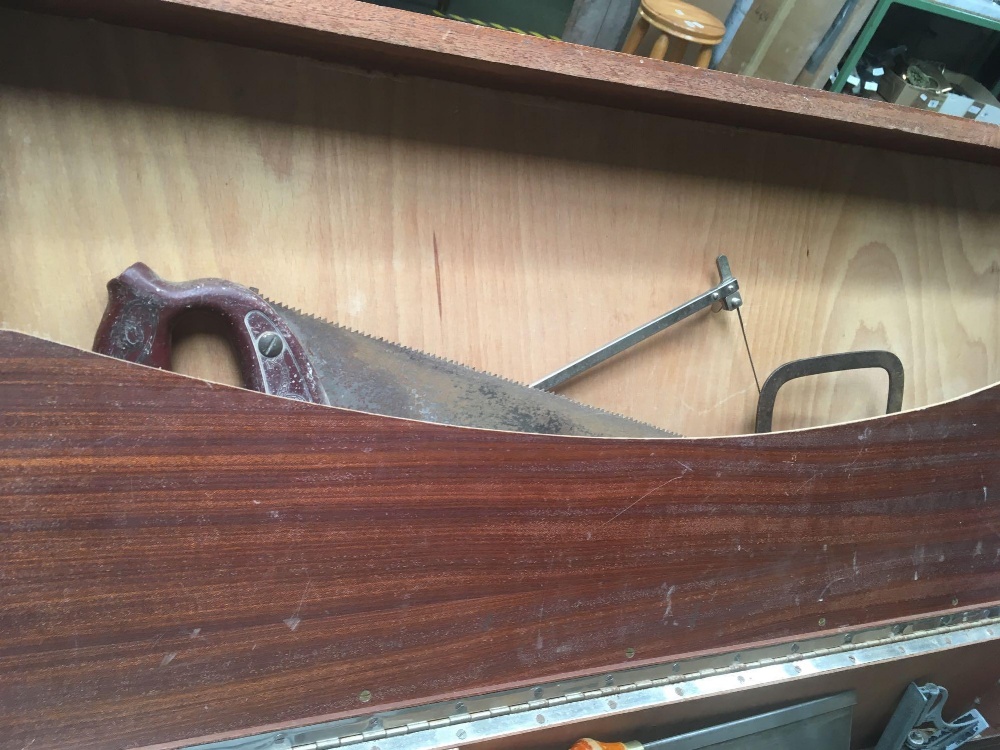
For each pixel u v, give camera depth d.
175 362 0.52
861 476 0.66
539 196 0.64
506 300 0.65
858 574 0.69
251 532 0.46
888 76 0.94
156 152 0.52
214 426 0.44
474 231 0.63
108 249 0.51
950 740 0.81
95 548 0.42
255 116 0.54
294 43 0.50
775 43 0.78
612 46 0.79
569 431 0.61
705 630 0.63
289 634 0.48
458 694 0.55
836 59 0.80
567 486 0.54
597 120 0.64
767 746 0.70
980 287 0.83
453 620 0.53
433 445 0.49
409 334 0.62
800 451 0.62
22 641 0.42
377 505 0.49
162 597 0.44
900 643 0.73
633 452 0.56
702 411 0.74
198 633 0.46
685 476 0.58
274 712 0.49
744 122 0.66
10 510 0.40
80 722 0.44
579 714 0.59
